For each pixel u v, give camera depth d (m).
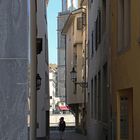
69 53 55.06
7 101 7.37
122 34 15.69
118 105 15.98
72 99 50.78
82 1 43.25
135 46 13.05
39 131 28.66
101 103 22.73
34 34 13.52
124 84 14.69
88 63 35.75
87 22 39.22
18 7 7.52
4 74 7.41
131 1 13.57
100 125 23.80
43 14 32.41
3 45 7.45
